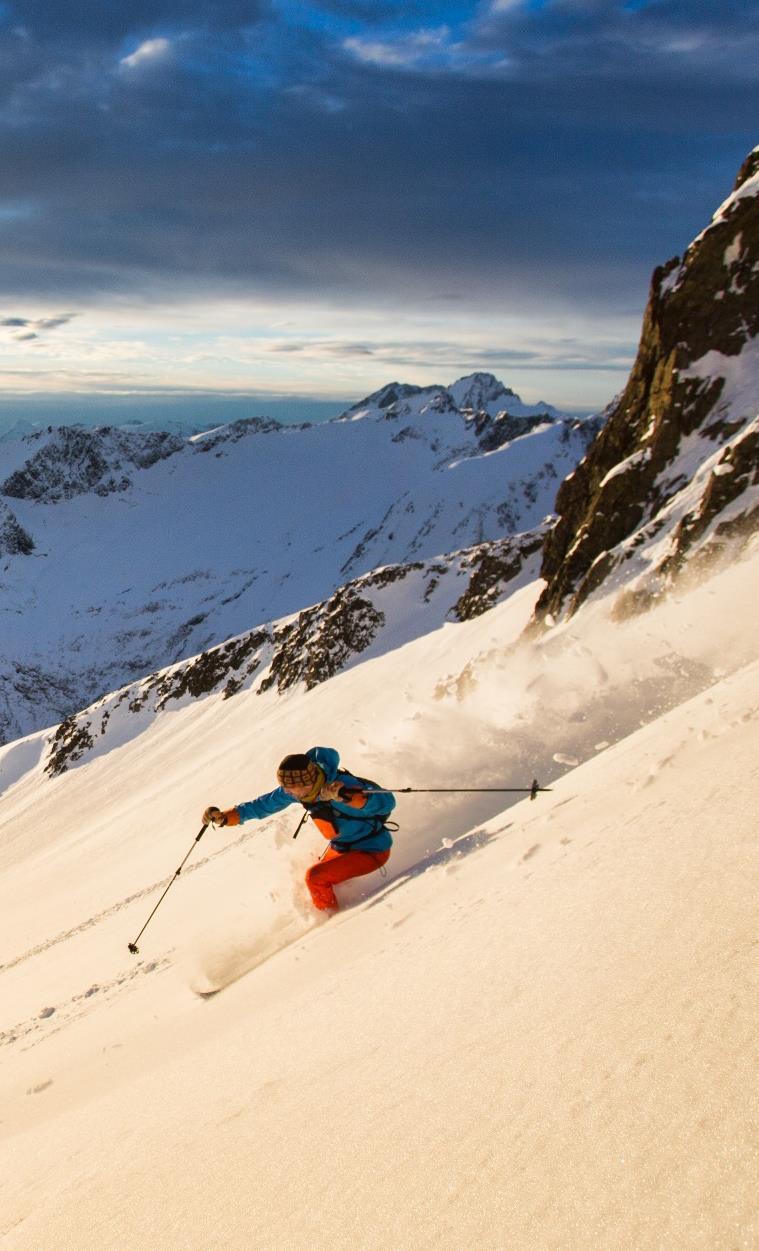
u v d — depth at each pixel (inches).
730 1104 39.7
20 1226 81.0
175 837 1438.2
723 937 55.6
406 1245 43.6
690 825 81.2
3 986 551.5
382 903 151.6
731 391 892.6
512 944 80.0
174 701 3762.3
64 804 3157.0
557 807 140.0
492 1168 46.0
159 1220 63.2
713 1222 34.1
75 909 1070.4
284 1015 107.4
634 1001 54.6
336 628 3248.0
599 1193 39.5
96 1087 147.3
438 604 3265.3
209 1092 91.5
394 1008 83.4
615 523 904.9
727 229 963.3
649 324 1051.3
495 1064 57.7
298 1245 49.3
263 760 1888.5
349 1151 57.4
